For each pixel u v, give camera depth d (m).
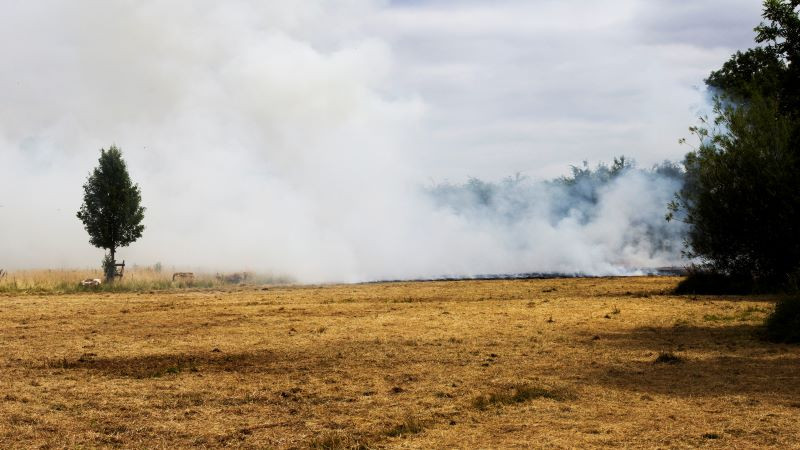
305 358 14.93
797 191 27.05
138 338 18.05
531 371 13.09
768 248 27.75
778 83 25.05
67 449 9.33
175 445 9.40
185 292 34.81
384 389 12.06
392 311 23.12
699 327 18.16
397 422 10.09
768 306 21.91
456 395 11.53
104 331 19.38
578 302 24.84
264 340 17.38
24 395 12.04
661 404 10.45
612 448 8.46
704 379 12.00
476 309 23.12
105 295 32.56
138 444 9.48
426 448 8.80
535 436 9.08
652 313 21.16
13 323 21.17
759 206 27.45
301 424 10.20
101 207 40.91
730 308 21.86
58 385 12.80
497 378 12.59
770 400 10.46
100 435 9.85
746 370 12.66
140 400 11.66
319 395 11.79
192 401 11.59
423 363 14.10
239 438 9.62
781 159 27.47
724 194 28.14
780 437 8.67
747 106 30.02
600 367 13.27
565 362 13.84
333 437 9.36
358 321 20.52
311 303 26.77
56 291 35.44
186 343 17.14
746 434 8.84
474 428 9.62
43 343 17.36
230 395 11.91
